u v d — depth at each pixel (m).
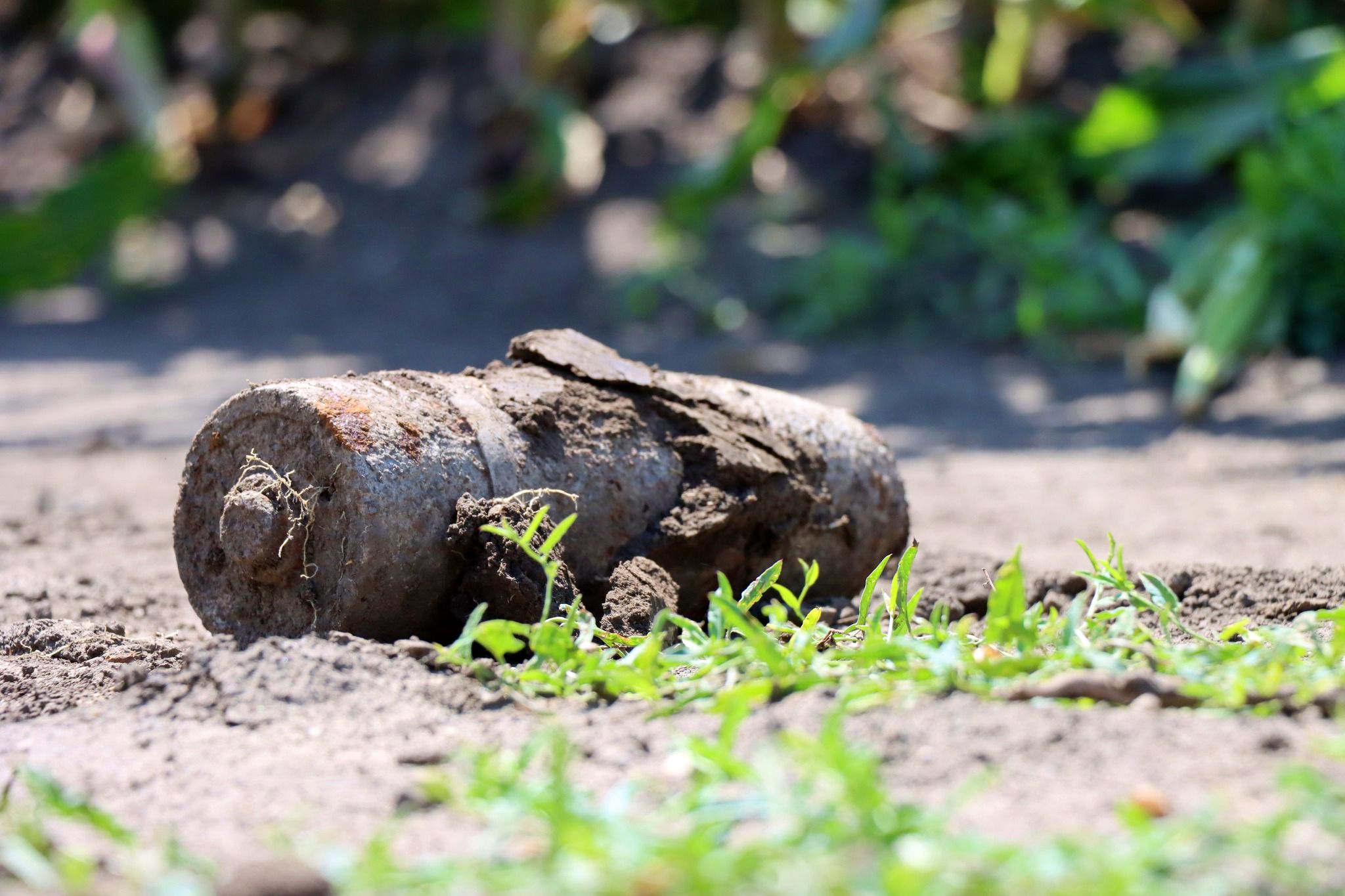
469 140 25.33
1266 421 13.18
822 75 21.28
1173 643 5.10
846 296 18.86
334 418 5.19
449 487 5.30
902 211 19.81
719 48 25.48
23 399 16.25
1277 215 15.87
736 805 3.26
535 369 6.09
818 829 3.07
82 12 25.23
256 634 5.41
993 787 3.49
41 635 6.05
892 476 6.68
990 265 18.78
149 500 10.88
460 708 4.45
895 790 3.52
